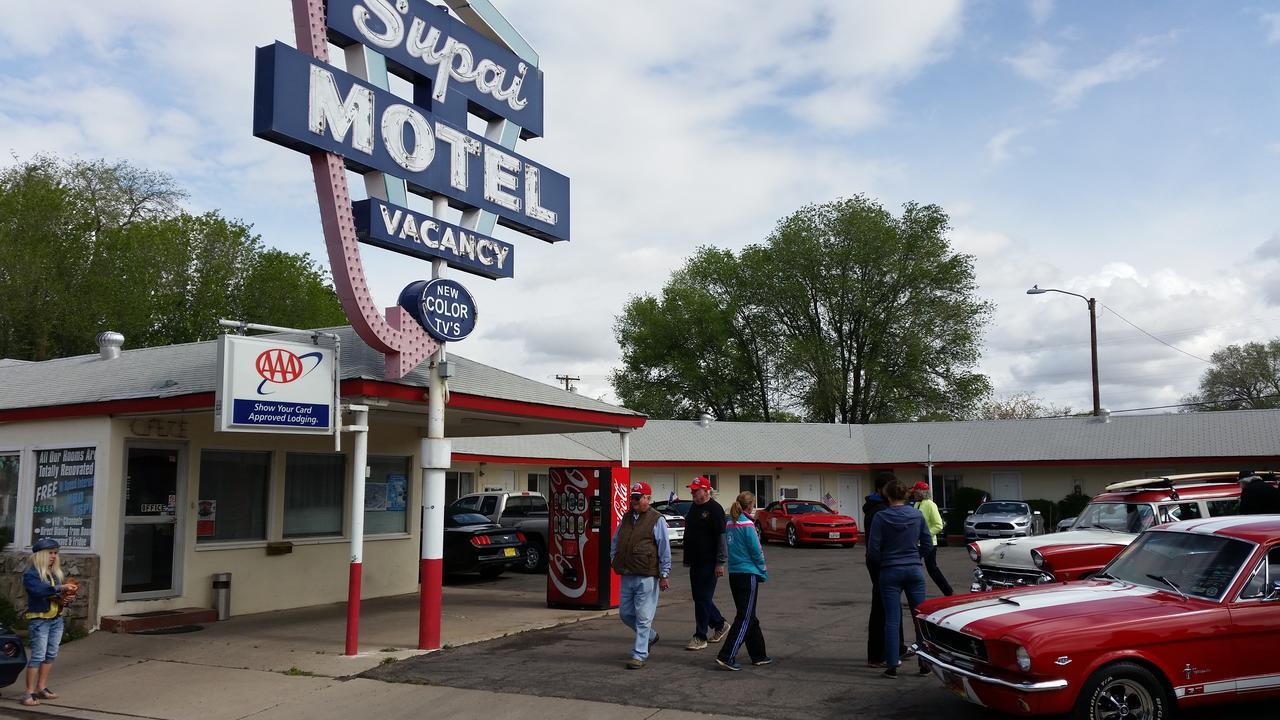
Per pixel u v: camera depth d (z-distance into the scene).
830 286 48.62
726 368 54.69
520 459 27.86
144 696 8.95
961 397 47.94
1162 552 7.78
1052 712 6.34
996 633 6.60
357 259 10.11
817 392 48.19
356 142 10.15
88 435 12.50
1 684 8.64
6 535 13.60
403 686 8.86
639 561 9.32
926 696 7.91
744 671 9.00
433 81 11.45
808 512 29.08
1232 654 6.68
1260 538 7.11
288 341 9.95
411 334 10.70
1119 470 33.53
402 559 16.45
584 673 9.08
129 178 43.47
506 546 18.44
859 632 11.12
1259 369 67.00
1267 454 30.33
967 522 28.47
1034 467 34.94
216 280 42.62
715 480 36.19
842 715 7.41
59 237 36.41
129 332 37.97
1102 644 6.43
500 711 7.91
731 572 9.16
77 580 11.90
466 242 11.55
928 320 47.06
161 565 12.84
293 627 12.28
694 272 55.03
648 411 54.41
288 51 9.46
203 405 11.29
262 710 8.34
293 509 14.70
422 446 10.80
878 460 37.28
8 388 15.28
